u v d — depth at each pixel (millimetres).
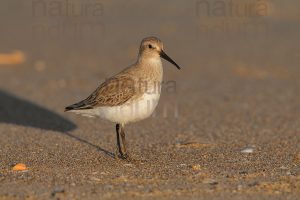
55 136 14164
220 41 26969
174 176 10812
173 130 14914
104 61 23547
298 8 31906
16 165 11305
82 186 10164
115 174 10961
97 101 11742
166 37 27438
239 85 20203
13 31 28328
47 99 18375
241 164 11719
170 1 34312
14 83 20391
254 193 9836
